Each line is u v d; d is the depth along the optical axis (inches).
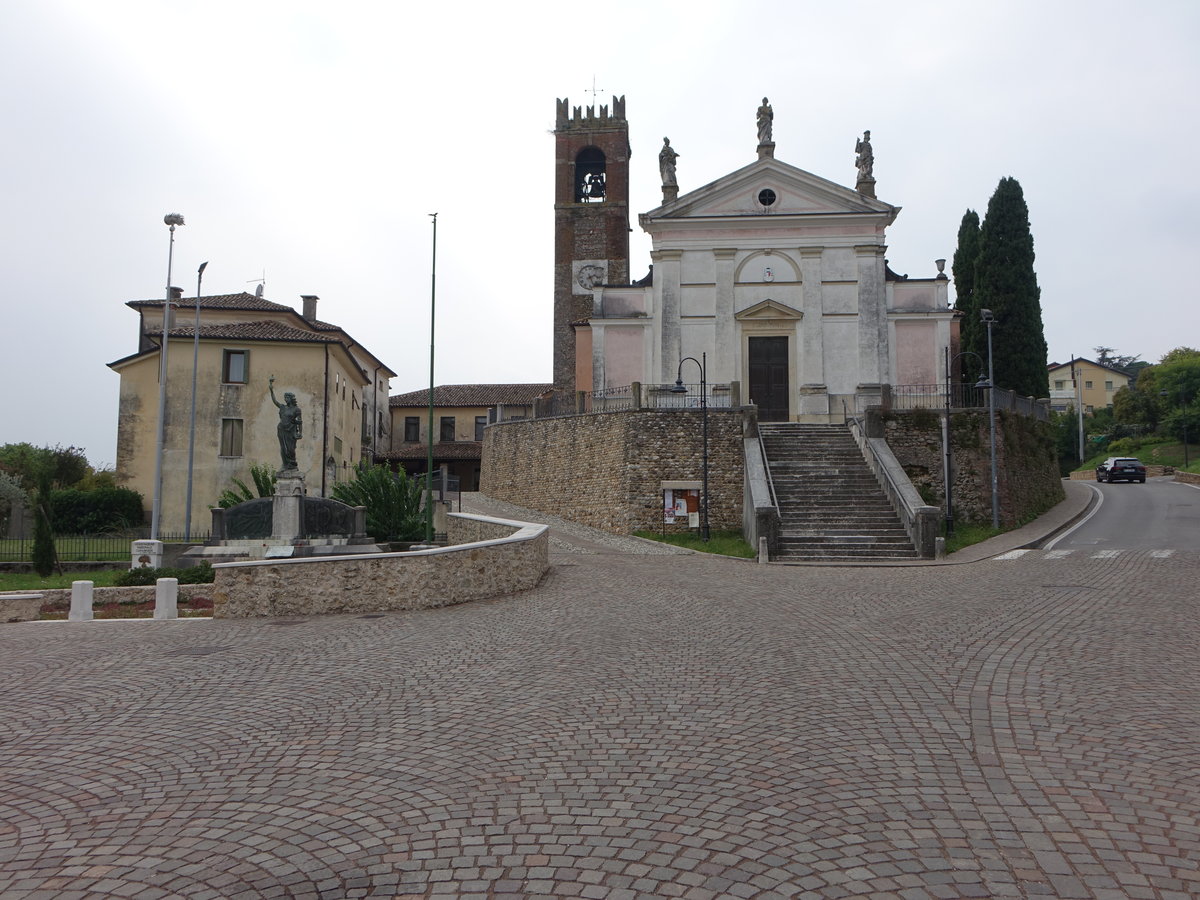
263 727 309.7
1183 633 457.7
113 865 195.3
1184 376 2898.6
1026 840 200.5
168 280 1259.8
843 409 1445.6
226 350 1510.8
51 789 247.8
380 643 476.4
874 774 247.0
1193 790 230.7
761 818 215.8
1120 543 1025.5
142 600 796.6
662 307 1493.6
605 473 1279.5
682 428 1230.9
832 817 215.6
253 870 191.6
